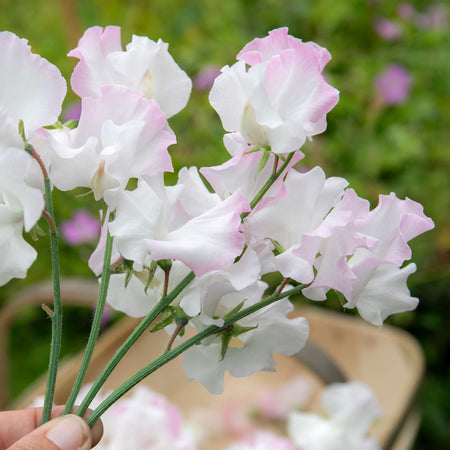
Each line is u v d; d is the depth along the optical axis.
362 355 1.07
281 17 1.89
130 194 0.46
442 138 1.62
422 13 1.99
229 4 1.92
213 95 0.47
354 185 1.38
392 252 0.46
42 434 0.47
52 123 0.46
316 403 1.01
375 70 1.67
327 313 1.14
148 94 0.49
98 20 1.93
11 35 0.46
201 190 0.48
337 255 0.45
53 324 0.48
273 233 0.47
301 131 0.46
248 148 0.47
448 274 1.38
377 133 1.63
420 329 1.43
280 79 0.46
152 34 1.83
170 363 1.03
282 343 0.50
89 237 1.43
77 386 0.48
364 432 0.82
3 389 1.05
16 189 0.44
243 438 0.95
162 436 0.71
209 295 0.47
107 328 1.47
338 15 1.79
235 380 1.05
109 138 0.46
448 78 1.71
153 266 0.46
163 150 0.46
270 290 1.32
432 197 1.46
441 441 1.30
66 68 1.68
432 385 1.37
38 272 1.52
